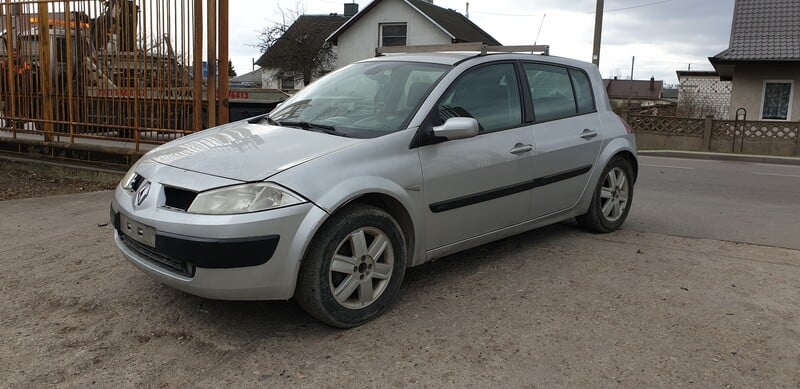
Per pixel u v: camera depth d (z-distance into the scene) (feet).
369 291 11.62
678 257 15.92
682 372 9.86
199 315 12.02
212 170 10.91
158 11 25.04
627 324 11.62
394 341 10.94
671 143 60.59
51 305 12.50
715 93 108.58
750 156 51.72
